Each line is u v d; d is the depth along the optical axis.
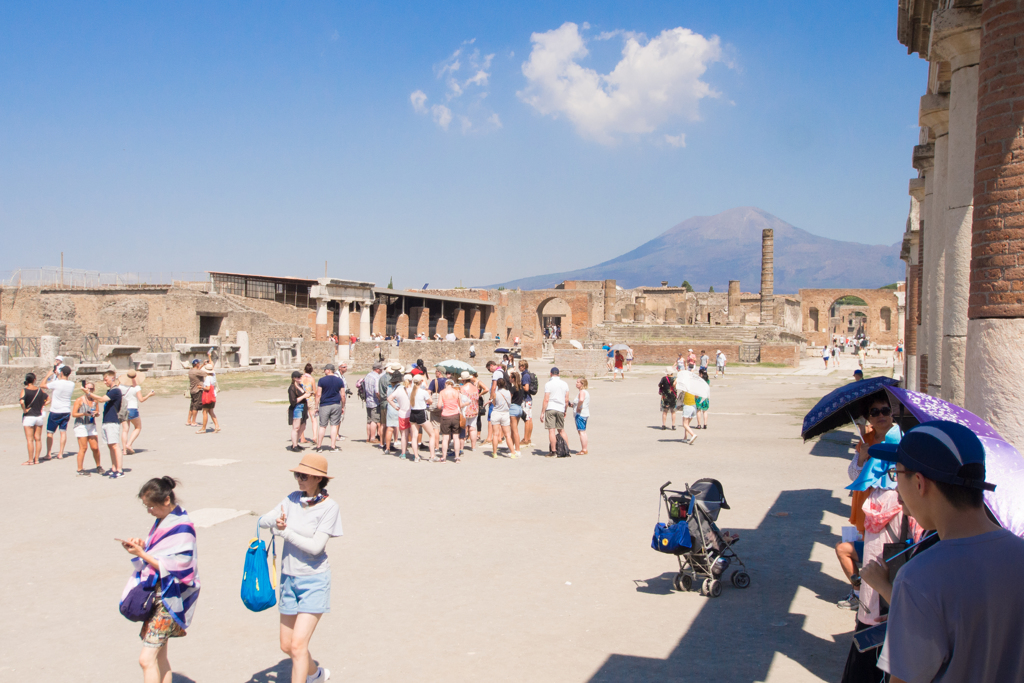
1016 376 5.32
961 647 2.39
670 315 84.94
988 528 2.55
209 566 7.93
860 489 5.18
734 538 7.22
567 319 84.50
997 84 5.51
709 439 17.95
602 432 19.39
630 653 5.63
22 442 16.83
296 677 4.80
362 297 53.31
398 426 15.20
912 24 9.82
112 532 9.30
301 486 5.03
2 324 33.47
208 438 17.44
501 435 15.05
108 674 5.38
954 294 7.39
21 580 7.52
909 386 20.56
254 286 56.53
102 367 31.45
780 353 56.72
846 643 5.79
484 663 5.48
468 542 8.79
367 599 6.90
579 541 8.83
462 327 67.00
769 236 73.50
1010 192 5.41
